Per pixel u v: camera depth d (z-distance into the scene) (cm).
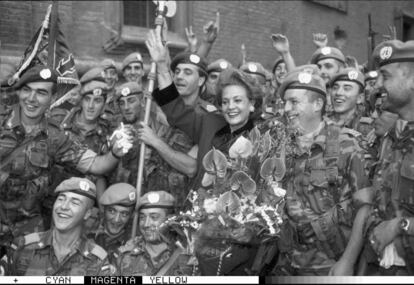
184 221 234
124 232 290
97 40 559
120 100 353
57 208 257
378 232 198
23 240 263
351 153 215
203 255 220
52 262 260
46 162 271
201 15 621
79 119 338
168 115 289
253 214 214
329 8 410
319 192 218
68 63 306
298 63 473
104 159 292
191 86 314
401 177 194
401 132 198
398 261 194
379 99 267
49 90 264
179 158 294
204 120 277
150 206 274
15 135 267
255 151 231
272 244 220
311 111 229
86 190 261
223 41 634
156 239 268
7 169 262
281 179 222
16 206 267
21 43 475
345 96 285
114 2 564
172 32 608
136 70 423
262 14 600
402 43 199
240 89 253
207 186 241
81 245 264
